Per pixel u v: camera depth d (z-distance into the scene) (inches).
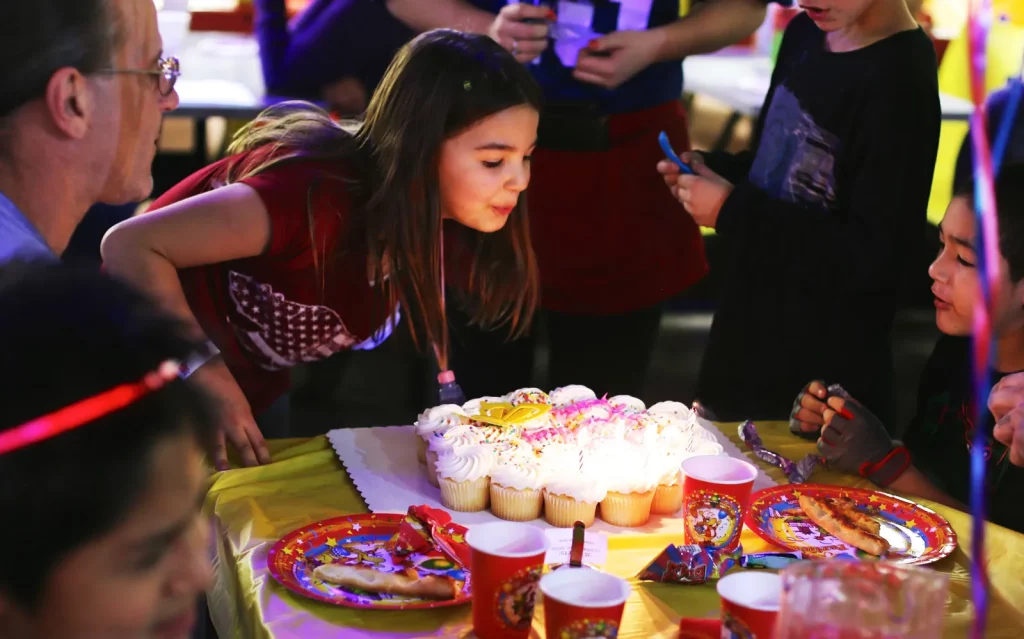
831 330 89.8
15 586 24.5
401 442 70.7
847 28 86.7
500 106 69.5
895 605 35.4
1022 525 66.5
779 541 55.7
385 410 158.9
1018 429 58.3
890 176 83.1
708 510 51.9
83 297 25.6
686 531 53.7
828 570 36.3
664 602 49.1
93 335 24.8
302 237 71.6
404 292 76.3
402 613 47.4
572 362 119.8
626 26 109.5
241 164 76.0
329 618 46.8
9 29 45.0
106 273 27.2
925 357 173.0
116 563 25.3
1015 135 88.0
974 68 22.5
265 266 74.2
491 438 62.7
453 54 69.9
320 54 124.8
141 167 54.1
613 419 64.4
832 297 89.2
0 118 46.7
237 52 165.8
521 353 113.3
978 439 23.7
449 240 81.8
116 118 49.8
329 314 76.4
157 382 25.5
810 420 72.7
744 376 96.3
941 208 166.4
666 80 111.7
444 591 48.0
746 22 112.9
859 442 67.0
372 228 72.9
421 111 69.7
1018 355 68.9
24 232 43.5
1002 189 65.7
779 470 67.6
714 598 49.7
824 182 87.6
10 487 23.3
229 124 183.2
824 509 58.7
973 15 22.6
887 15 84.6
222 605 56.5
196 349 27.2
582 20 107.8
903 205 83.8
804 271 88.3
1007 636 47.1
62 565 24.4
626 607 48.6
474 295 87.9
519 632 44.4
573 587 41.7
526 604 44.1
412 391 162.6
